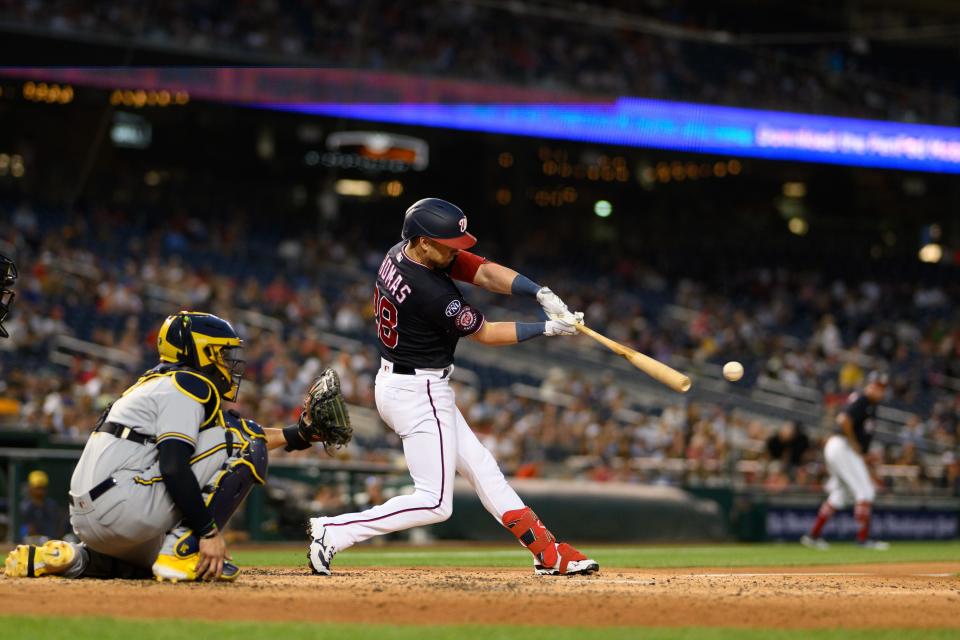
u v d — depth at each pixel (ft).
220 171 396.98
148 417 58.44
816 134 359.25
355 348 256.11
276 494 147.23
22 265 240.73
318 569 67.36
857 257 434.30
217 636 42.09
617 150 411.34
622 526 179.11
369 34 308.81
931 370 341.00
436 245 64.13
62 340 217.97
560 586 62.80
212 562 59.26
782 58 362.12
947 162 378.73
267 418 188.55
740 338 331.57
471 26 326.85
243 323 253.24
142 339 233.55
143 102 347.56
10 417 164.35
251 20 290.56
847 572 92.79
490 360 296.71
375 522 67.05
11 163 335.67
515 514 70.28
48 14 263.49
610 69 343.26
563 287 345.92
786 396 304.30
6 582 58.90
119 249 280.51
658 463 208.74
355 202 426.51
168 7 280.51
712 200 468.34
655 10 394.73
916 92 378.32
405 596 55.01
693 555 133.90
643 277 381.40
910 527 217.77
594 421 237.66
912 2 444.14
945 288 415.64
